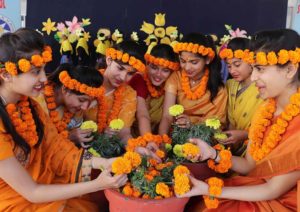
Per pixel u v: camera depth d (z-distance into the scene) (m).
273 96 1.41
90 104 1.86
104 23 2.58
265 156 1.45
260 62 1.33
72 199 1.55
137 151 1.61
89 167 1.56
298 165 1.33
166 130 2.12
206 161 1.68
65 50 2.52
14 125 1.35
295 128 1.37
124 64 1.90
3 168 1.30
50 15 2.54
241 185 1.52
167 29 2.60
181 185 1.32
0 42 1.28
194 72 2.07
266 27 2.63
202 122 2.02
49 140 1.55
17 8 2.51
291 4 2.60
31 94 1.33
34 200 1.38
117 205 1.36
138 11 2.57
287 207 1.42
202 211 1.49
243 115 2.07
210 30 2.63
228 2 2.59
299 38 1.34
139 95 2.18
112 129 1.88
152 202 1.30
